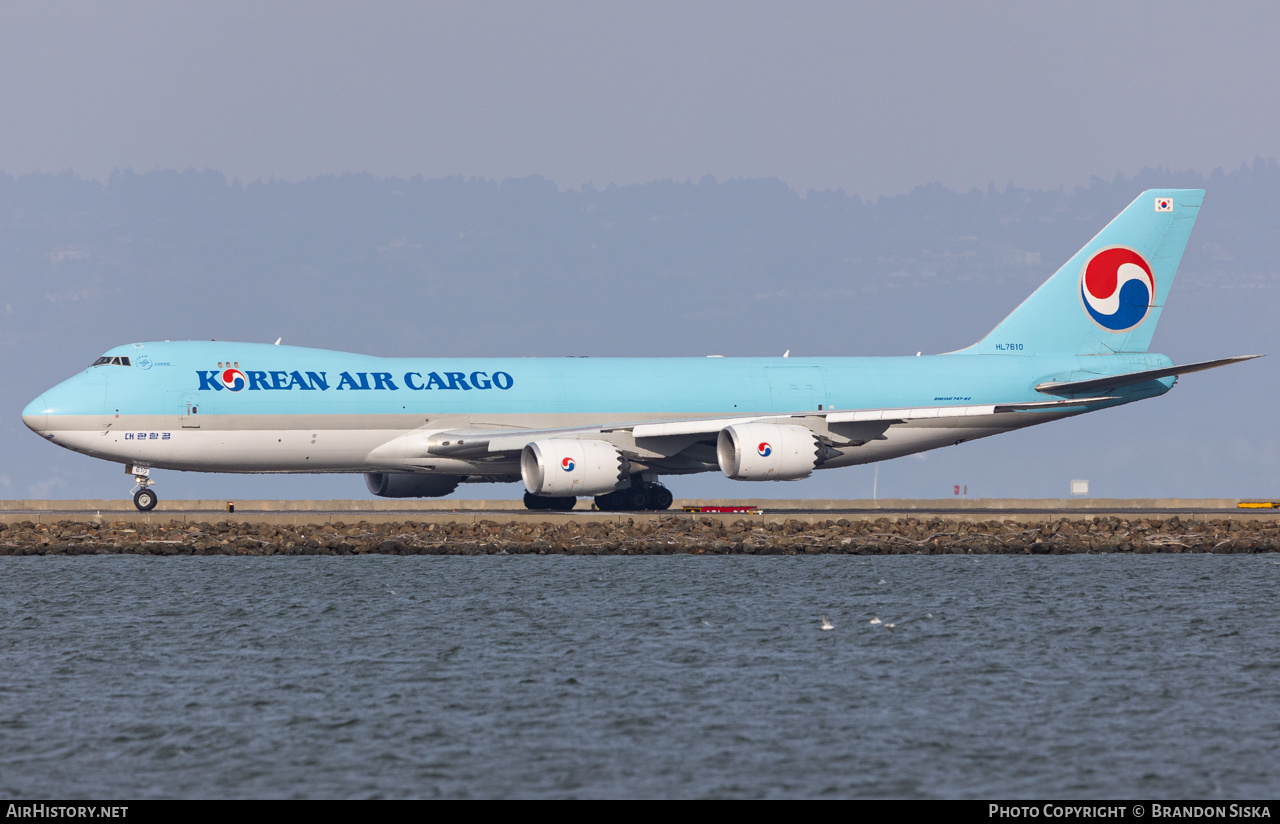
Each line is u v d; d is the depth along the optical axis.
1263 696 111.75
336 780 91.00
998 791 88.62
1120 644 132.62
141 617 147.88
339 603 155.50
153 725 103.56
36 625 143.75
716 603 155.25
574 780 90.81
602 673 119.56
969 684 115.69
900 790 88.81
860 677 118.19
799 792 88.50
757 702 109.50
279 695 112.44
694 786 89.62
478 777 91.44
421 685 115.50
